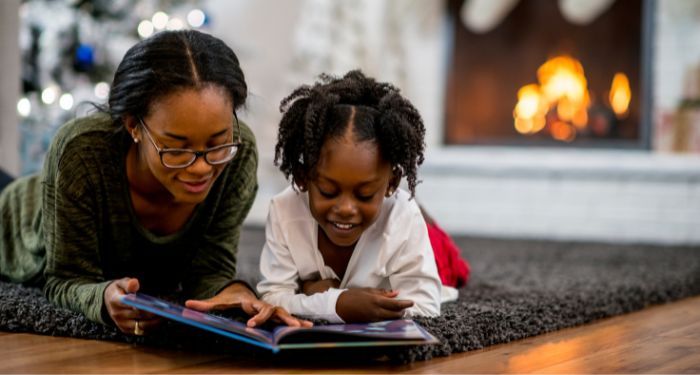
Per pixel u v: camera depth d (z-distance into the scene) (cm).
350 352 127
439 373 120
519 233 401
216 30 466
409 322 127
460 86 413
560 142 400
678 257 295
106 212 151
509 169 399
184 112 124
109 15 336
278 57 464
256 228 400
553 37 404
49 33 348
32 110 333
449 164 407
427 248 145
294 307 138
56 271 153
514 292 190
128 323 131
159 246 158
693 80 374
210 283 160
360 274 143
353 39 419
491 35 409
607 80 394
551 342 148
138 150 145
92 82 338
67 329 141
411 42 415
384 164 128
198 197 132
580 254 304
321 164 125
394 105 132
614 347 145
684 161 370
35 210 180
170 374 117
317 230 143
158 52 127
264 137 445
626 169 380
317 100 129
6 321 146
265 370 121
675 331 163
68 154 145
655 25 380
